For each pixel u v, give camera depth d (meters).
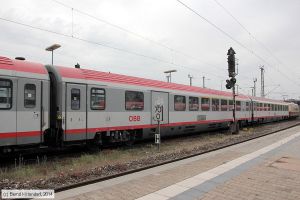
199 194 7.06
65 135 12.55
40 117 11.72
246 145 16.61
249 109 33.12
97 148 14.45
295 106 58.62
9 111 10.75
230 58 23.39
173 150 15.02
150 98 17.52
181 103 20.39
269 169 9.86
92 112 13.76
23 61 11.62
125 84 15.75
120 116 15.35
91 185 7.89
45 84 11.94
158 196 6.89
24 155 12.90
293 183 8.12
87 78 13.63
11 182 8.14
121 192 7.21
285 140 18.88
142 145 17.19
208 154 13.47
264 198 6.80
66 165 10.92
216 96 25.30
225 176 8.84
